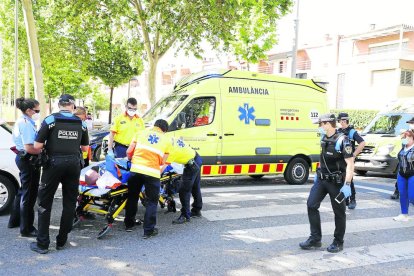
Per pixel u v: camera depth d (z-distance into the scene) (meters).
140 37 17.81
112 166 5.84
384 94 30.75
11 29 23.58
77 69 25.61
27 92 26.02
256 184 10.34
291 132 10.23
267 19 15.12
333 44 35.56
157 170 5.57
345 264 4.84
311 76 36.41
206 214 6.92
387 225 6.64
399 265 4.87
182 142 6.32
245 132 9.53
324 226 6.45
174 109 8.86
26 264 4.55
